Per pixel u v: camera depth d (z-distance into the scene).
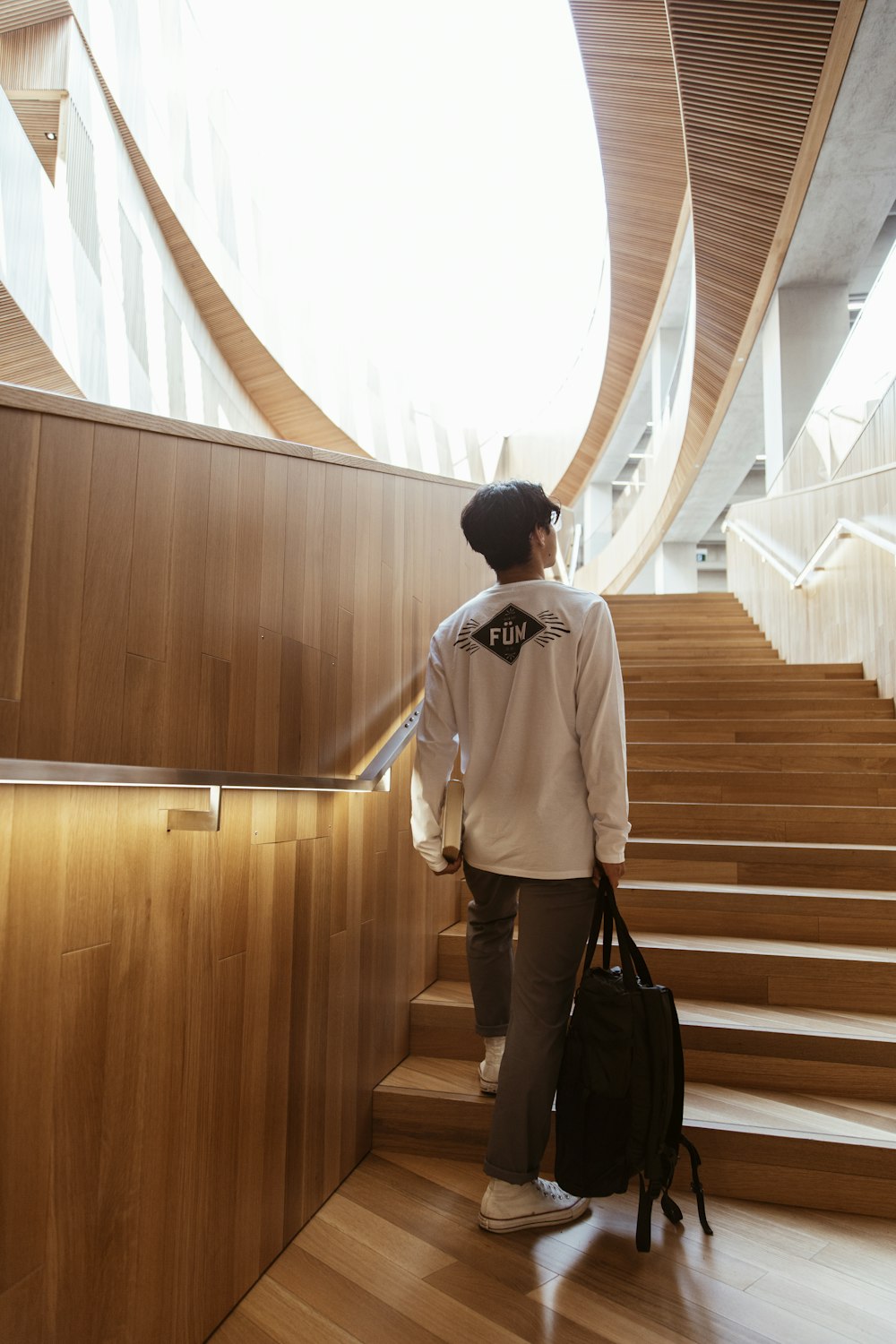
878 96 5.79
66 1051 1.17
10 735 1.11
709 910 2.83
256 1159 1.65
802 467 6.55
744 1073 2.23
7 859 1.08
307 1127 1.87
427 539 2.90
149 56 8.74
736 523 8.48
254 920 1.66
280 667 1.80
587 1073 1.76
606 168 9.28
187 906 1.45
